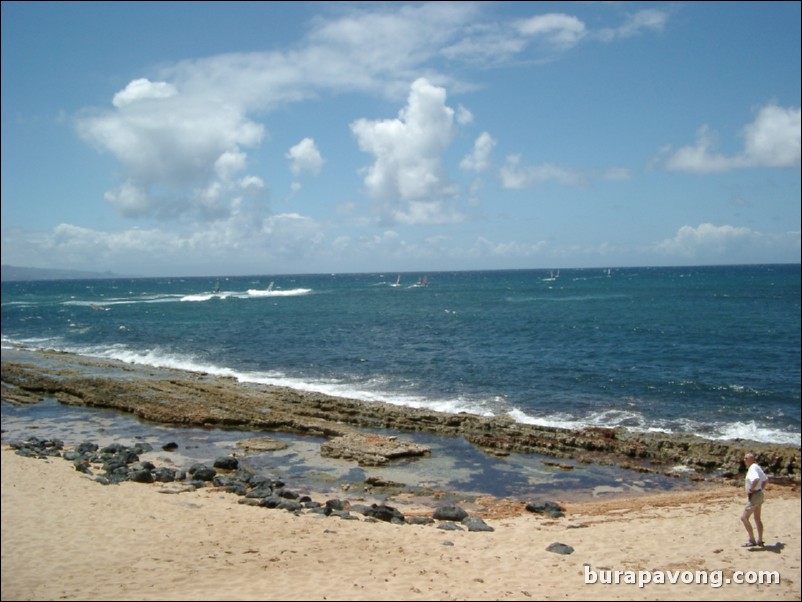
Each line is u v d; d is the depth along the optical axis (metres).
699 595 10.01
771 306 77.06
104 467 18.17
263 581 10.41
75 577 10.52
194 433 23.14
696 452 19.97
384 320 64.38
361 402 25.86
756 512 12.55
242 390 28.56
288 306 87.75
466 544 12.86
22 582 10.27
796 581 10.62
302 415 24.80
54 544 12.17
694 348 42.25
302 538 12.87
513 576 10.88
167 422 24.52
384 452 20.06
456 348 43.25
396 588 10.19
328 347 44.62
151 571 10.85
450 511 14.80
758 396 28.48
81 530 13.00
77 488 16.00
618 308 76.94
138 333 55.50
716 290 116.44
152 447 21.34
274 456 20.28
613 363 36.78
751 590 10.23
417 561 11.63
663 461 19.98
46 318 73.12
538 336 49.25
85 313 79.69
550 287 143.00
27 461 18.56
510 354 40.41
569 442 21.17
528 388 30.44
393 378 33.22
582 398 28.36
